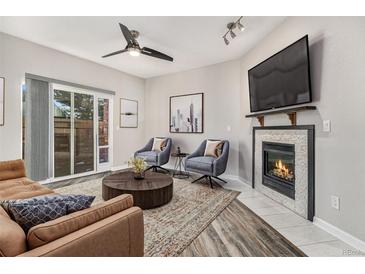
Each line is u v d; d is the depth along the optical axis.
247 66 3.72
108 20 2.68
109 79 4.73
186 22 2.71
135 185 2.65
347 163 1.77
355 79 1.70
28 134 3.34
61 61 3.79
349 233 1.76
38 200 1.00
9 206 0.93
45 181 3.61
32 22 2.74
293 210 2.47
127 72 5.11
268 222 2.19
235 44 3.39
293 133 2.46
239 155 4.06
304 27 2.29
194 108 4.71
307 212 2.24
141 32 2.98
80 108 4.25
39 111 3.48
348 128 1.76
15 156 3.21
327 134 1.98
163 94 5.32
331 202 1.93
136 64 4.52
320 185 2.07
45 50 3.55
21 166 2.42
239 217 2.32
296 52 2.29
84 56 4.04
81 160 4.30
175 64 4.45
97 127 4.59
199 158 3.83
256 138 3.35
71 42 3.38
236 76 4.08
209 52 3.74
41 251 0.75
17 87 3.21
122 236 1.05
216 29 2.88
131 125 5.34
